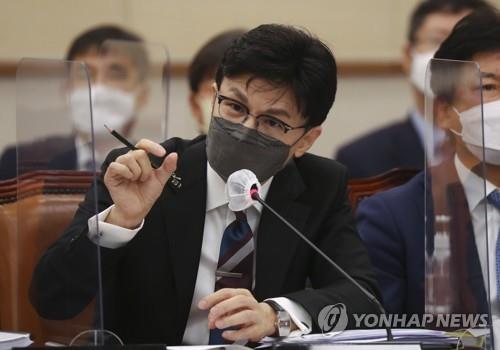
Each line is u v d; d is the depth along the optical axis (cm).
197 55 1105
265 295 738
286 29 718
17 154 621
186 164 764
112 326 743
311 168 801
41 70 605
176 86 1590
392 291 847
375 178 964
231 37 1099
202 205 750
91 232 625
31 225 631
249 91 711
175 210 748
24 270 634
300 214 768
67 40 1594
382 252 856
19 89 607
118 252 696
